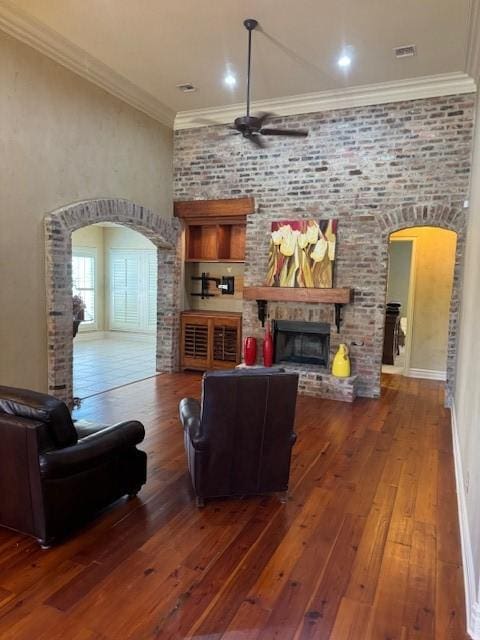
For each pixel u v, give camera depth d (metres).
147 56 4.73
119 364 7.61
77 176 4.97
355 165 5.64
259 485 3.01
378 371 5.71
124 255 10.55
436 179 5.26
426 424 4.71
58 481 2.45
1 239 4.16
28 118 4.35
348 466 3.64
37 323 4.57
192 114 6.41
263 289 6.08
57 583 2.19
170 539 2.59
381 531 2.71
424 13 3.83
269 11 3.85
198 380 6.42
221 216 6.58
